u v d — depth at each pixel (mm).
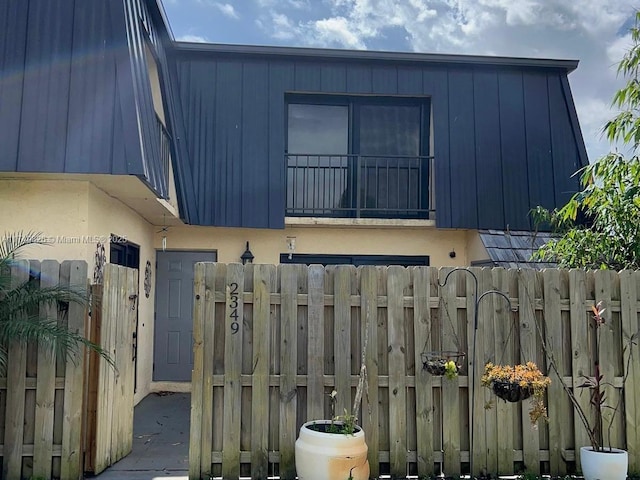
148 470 4652
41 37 5188
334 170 8773
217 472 4348
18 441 4297
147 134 5570
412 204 8797
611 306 4703
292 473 4348
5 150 4953
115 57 5211
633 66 5480
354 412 4215
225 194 7969
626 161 5641
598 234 5984
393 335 4516
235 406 4371
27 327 4070
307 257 8656
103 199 5891
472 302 4594
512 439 4543
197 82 8211
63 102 5082
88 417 4512
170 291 8602
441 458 4477
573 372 4625
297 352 4465
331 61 8508
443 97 8570
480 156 8438
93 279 5516
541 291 4672
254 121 8203
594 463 4156
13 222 5289
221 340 4434
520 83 8820
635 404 4641
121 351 5016
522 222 8312
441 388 4516
